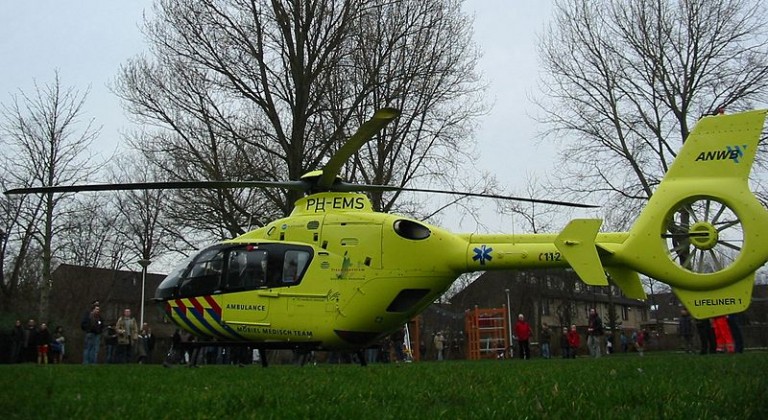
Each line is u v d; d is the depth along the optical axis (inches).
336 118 979.3
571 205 483.2
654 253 436.1
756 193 1002.1
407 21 1017.5
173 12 926.4
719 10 1038.4
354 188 514.0
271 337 492.4
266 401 223.0
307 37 947.3
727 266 414.9
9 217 1311.5
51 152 1227.2
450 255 483.2
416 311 494.3
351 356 823.7
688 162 430.0
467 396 236.5
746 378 281.4
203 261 521.7
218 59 930.7
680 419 183.5
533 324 2420.0
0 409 210.7
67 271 2069.4
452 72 1021.2
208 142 970.7
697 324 786.8
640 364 424.8
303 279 488.4
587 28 1127.6
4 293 1392.7
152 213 1876.2
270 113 945.5
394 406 210.1
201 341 510.0
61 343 957.2
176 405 215.8
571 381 286.7
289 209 932.0
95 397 239.3
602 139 1130.7
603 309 3139.8
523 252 476.4
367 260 484.1
